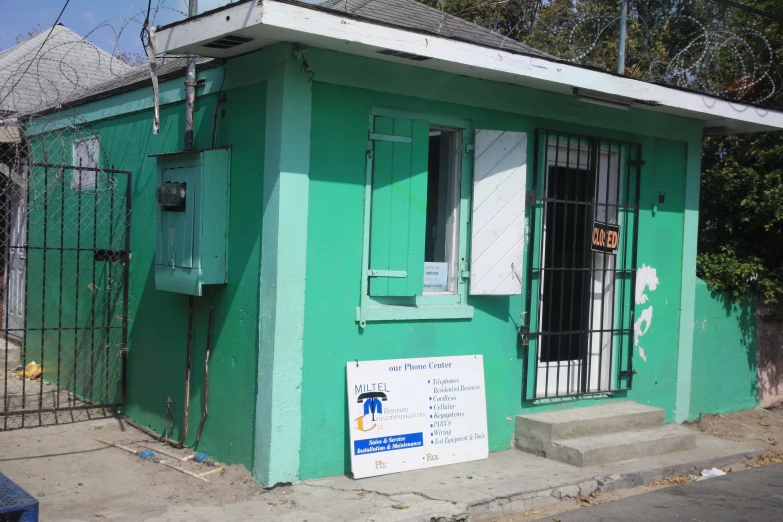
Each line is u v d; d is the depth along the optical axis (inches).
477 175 254.7
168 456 244.4
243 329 225.3
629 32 513.3
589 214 292.5
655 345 316.8
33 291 371.6
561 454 255.1
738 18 425.1
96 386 315.9
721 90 414.3
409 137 238.8
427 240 258.8
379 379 233.3
